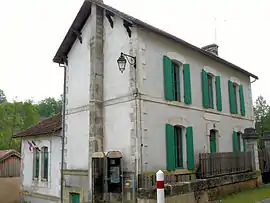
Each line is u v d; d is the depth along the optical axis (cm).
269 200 1036
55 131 1392
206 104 1359
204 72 1382
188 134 1209
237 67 1622
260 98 3438
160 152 1078
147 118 1059
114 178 1038
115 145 1096
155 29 1095
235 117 1605
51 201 1391
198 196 1011
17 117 3319
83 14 1296
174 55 1225
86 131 1231
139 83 1057
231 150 1521
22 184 1617
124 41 1132
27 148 1622
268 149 1636
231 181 1220
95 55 1200
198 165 1226
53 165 1412
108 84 1177
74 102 1330
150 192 866
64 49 1404
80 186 1205
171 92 1170
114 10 1129
